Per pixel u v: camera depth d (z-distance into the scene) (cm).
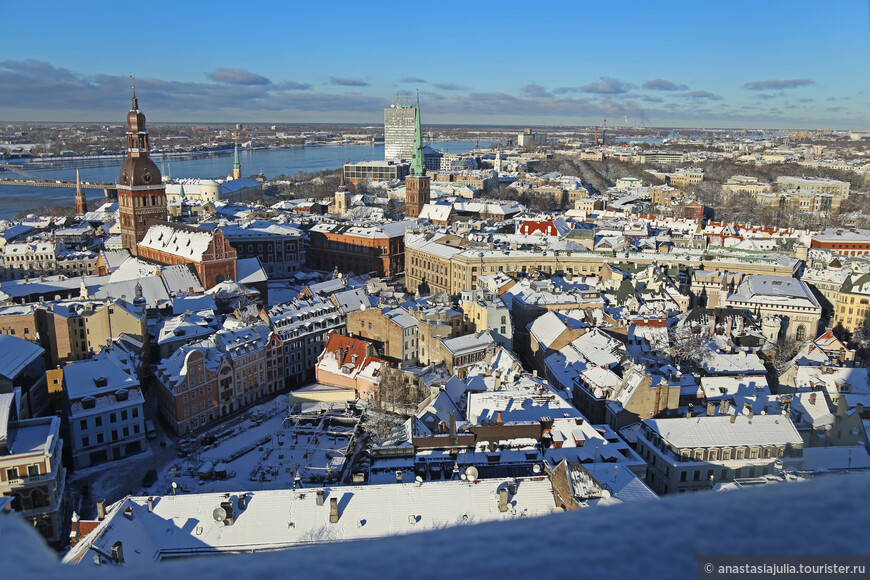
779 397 14850
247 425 17488
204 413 17575
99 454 15750
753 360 17738
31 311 19388
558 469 10162
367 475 12975
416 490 10238
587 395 15925
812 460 13088
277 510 10038
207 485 14538
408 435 13125
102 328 19925
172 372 17250
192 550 9581
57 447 13338
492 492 10231
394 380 17475
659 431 13062
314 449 16062
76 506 13900
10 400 13112
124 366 17075
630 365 15988
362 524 9900
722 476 12612
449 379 16388
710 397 15425
